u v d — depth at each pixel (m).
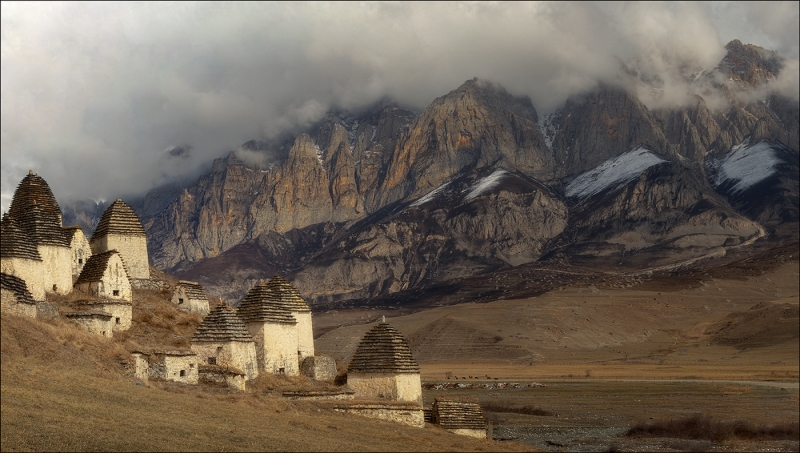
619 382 183.88
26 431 43.25
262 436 49.97
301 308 81.38
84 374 55.88
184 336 75.12
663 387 170.62
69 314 66.12
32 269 67.69
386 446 53.62
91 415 47.94
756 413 127.06
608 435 107.44
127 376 59.28
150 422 48.78
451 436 63.56
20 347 55.78
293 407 62.84
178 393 58.94
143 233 86.50
